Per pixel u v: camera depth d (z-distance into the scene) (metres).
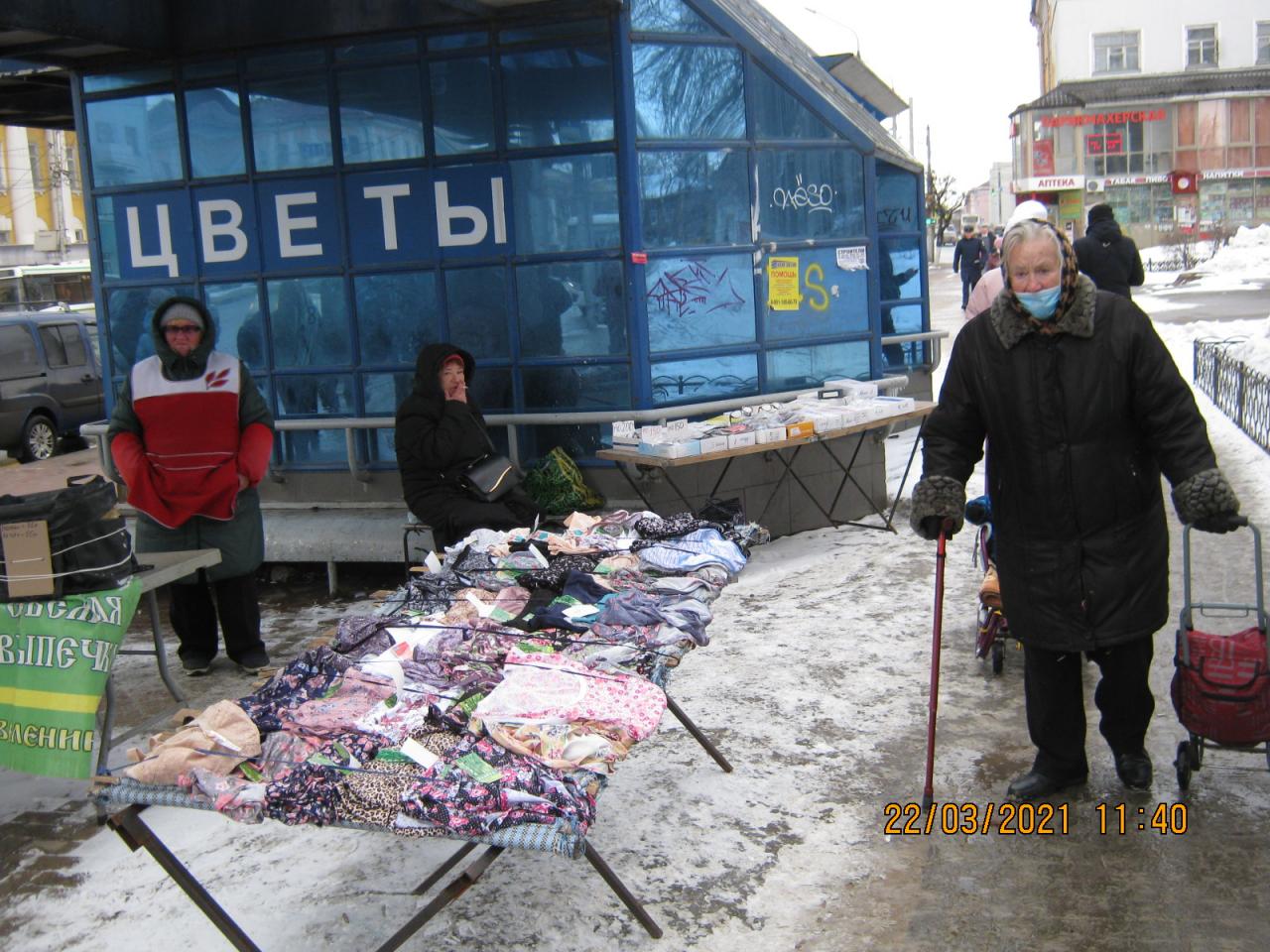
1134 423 3.55
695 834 3.81
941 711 4.65
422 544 6.97
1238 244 41.84
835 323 7.90
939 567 3.80
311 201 7.47
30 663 3.96
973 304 6.02
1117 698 3.79
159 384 5.30
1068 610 3.60
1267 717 3.58
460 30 6.98
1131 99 48.69
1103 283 9.38
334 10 7.05
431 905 2.86
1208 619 5.43
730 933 3.26
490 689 3.28
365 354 7.54
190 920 3.48
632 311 6.90
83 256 48.81
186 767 2.79
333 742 2.98
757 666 5.25
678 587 3.98
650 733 3.10
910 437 11.20
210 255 7.74
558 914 3.38
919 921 3.28
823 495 7.73
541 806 2.65
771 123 7.45
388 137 7.25
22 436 15.45
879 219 12.10
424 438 6.29
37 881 3.79
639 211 6.84
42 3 6.41
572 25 6.78
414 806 2.66
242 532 5.52
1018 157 51.03
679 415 7.01
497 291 7.20
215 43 7.33
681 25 6.95
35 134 46.69
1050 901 3.34
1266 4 48.47
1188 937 3.13
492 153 7.05
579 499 6.95
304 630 6.53
